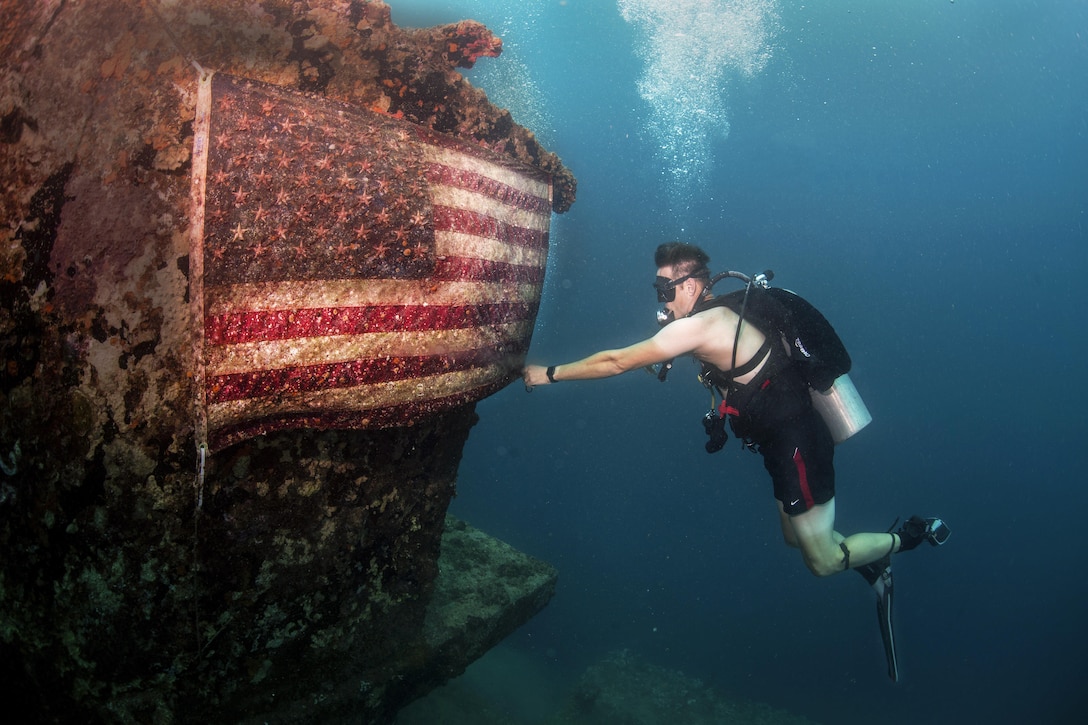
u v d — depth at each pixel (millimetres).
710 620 18531
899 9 22250
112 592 1550
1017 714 17875
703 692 11352
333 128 1521
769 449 2607
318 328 1496
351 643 2162
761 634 18438
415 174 1617
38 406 1481
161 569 1544
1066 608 27797
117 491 1470
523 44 22516
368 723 2320
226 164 1391
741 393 2523
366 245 1524
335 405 1564
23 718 1792
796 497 2568
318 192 1473
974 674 20328
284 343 1467
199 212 1364
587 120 29656
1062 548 37344
